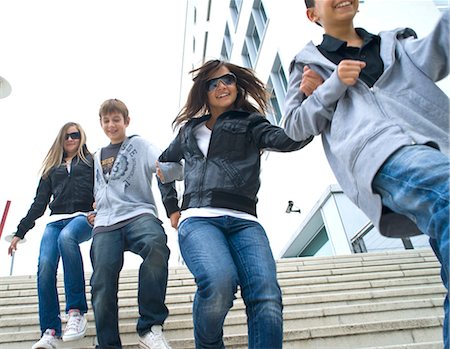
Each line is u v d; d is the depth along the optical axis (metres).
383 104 1.22
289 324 2.66
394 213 1.17
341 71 1.23
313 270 3.98
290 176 7.70
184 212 1.73
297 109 1.41
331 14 1.48
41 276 2.27
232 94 1.97
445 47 1.19
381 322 2.40
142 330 1.92
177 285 3.61
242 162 1.78
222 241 1.56
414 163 0.99
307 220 6.81
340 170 1.31
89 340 2.44
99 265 1.99
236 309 2.96
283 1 7.88
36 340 2.48
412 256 4.30
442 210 0.89
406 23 6.01
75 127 2.87
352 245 5.59
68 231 2.38
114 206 2.21
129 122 2.67
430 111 1.21
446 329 1.16
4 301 3.27
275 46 8.24
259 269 1.51
